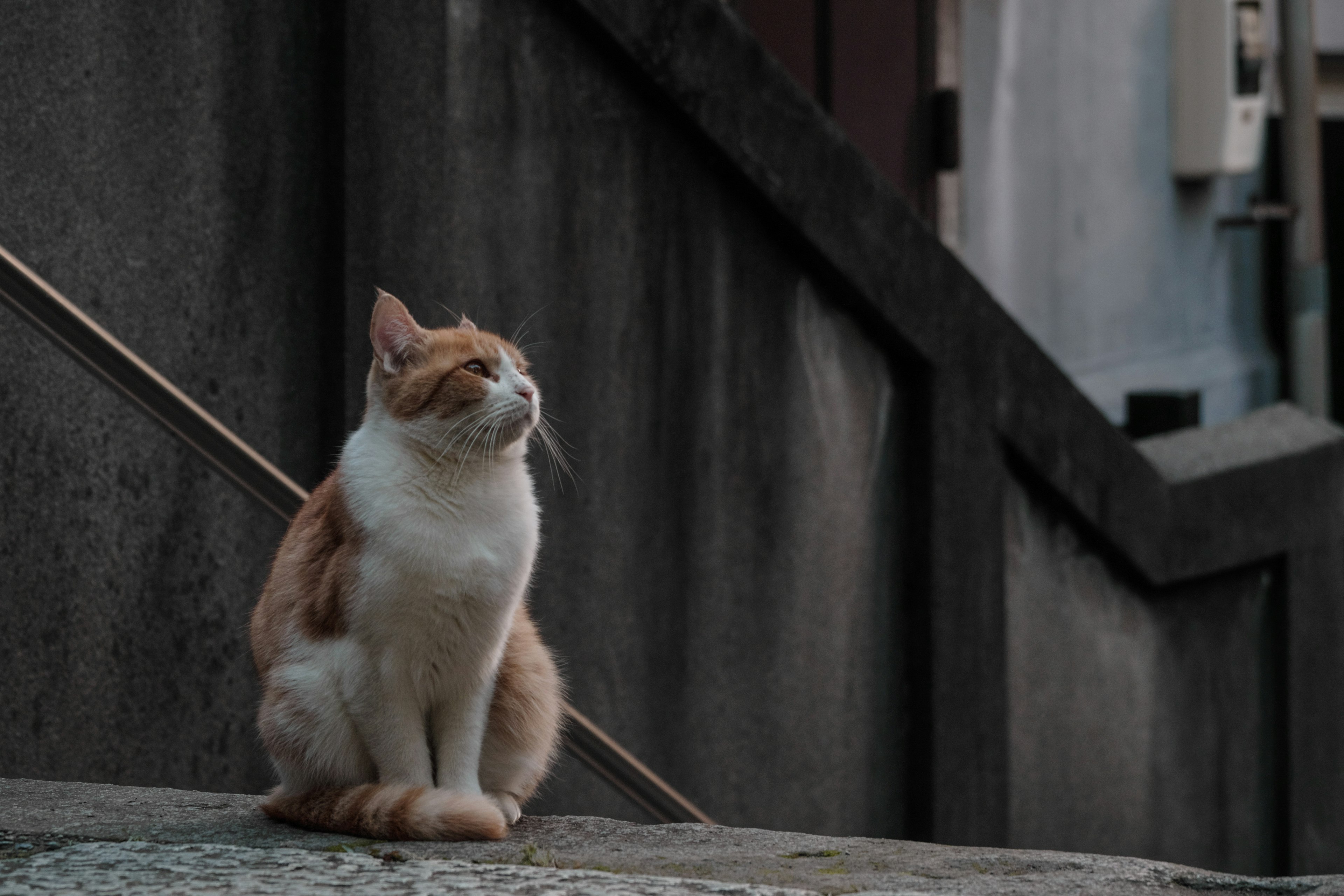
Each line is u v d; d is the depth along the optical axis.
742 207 5.31
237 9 4.06
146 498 3.91
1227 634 7.24
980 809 6.03
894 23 7.85
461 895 2.10
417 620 2.64
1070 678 6.51
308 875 2.21
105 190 3.80
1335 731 7.57
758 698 5.51
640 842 2.70
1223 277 9.71
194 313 4.01
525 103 4.66
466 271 4.54
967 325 5.88
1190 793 7.08
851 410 5.73
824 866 2.45
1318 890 2.26
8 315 3.61
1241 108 9.09
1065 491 6.26
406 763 2.73
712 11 4.98
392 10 4.28
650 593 5.15
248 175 4.12
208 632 4.07
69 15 3.70
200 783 4.07
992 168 8.22
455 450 2.71
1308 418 7.83
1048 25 8.48
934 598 5.85
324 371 4.34
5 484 3.62
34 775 3.70
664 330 5.12
